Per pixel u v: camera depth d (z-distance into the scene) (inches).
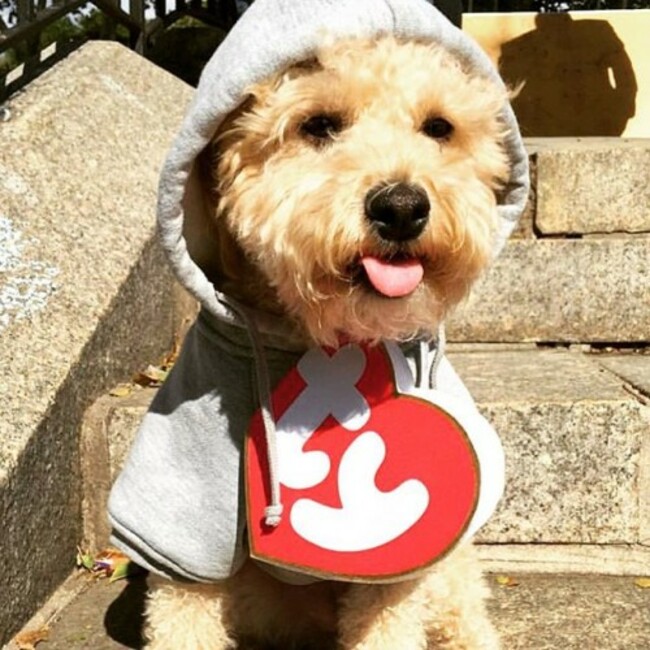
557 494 24.8
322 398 19.3
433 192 18.3
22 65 40.1
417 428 19.1
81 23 48.3
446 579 20.9
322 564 18.9
